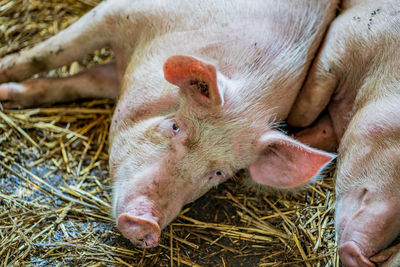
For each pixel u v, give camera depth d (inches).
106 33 88.2
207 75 70.8
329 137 89.1
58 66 91.2
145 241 75.9
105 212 82.7
